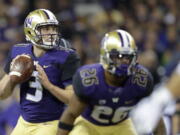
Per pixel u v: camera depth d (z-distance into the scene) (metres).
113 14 36.84
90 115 14.70
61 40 15.84
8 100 24.38
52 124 15.30
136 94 14.20
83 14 37.53
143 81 14.21
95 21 35.72
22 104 15.55
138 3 38.38
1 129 24.36
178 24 37.25
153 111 12.28
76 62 15.40
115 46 13.76
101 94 13.93
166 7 38.41
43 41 15.19
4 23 34.94
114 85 13.99
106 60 13.81
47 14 15.31
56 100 15.30
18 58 15.23
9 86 15.19
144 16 37.28
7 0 36.47
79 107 14.20
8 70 15.77
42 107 15.25
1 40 34.03
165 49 34.94
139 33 35.00
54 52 15.33
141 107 13.26
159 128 14.96
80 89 13.92
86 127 14.84
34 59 15.36
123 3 38.56
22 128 15.42
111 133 14.94
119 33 14.03
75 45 30.92
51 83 15.10
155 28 36.41
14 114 23.98
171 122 17.83
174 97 11.38
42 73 14.95
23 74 15.09
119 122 14.91
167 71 15.23
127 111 14.58
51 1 35.94
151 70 27.69
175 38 36.06
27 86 15.38
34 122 15.31
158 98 11.90
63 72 15.18
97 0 39.81
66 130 14.51
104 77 13.97
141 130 16.34
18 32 33.81
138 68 14.32
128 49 13.75
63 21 34.28
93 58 30.72
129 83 14.06
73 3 38.81
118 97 14.02
